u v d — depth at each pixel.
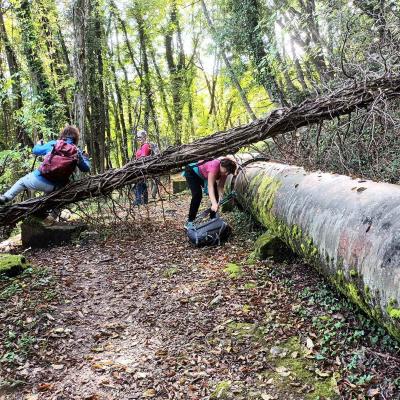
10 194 5.99
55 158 5.91
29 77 10.91
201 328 3.88
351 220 3.43
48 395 3.05
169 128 22.23
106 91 20.03
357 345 3.40
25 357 3.46
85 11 13.02
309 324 3.80
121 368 3.35
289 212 4.68
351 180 4.17
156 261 5.65
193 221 6.57
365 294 3.07
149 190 12.82
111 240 6.61
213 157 5.65
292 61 10.90
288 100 10.77
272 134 5.41
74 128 6.29
